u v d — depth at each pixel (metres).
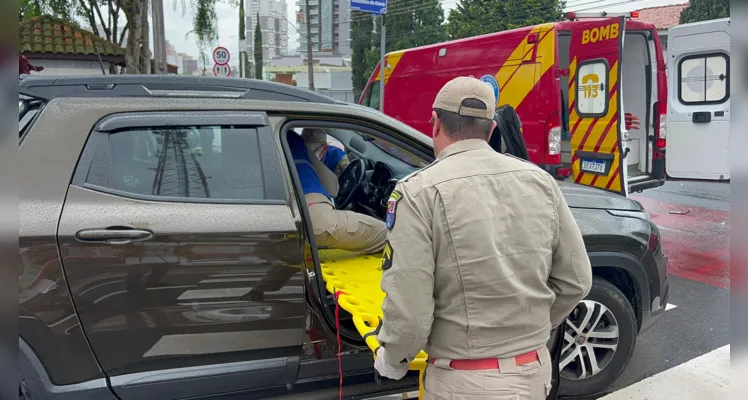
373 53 45.59
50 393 2.21
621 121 6.50
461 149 1.79
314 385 2.60
